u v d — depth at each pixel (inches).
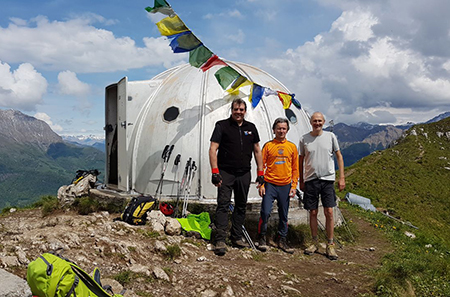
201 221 287.3
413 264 258.5
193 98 357.1
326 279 218.2
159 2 267.3
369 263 276.5
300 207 360.8
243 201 260.7
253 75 395.9
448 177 2514.8
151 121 360.5
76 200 360.5
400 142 3631.9
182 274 197.5
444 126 3762.3
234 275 201.5
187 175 332.5
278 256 265.4
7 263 175.0
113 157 425.4
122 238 237.0
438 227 1681.8
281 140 270.8
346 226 388.2
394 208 1840.6
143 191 351.9
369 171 2346.2
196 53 299.0
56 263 118.3
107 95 419.2
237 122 250.1
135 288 172.7
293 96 358.6
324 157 273.1
